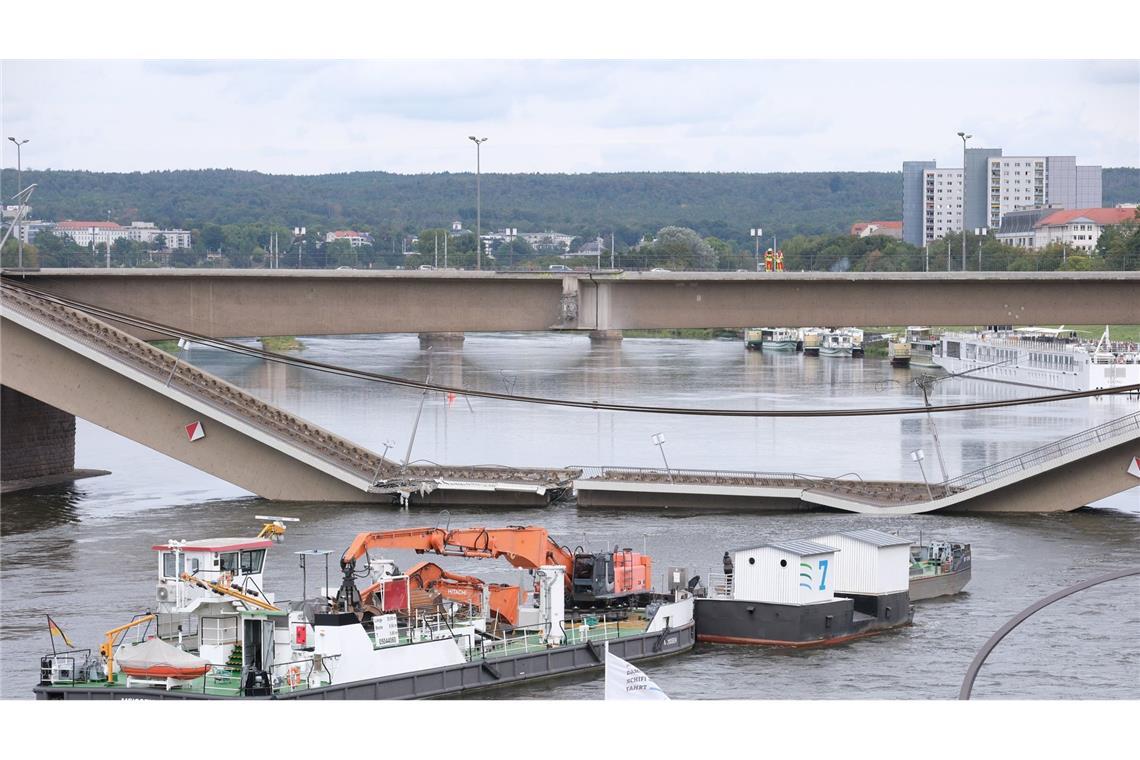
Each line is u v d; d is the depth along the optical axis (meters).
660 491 121.31
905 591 85.31
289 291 131.75
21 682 69.62
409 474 125.94
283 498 124.00
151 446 121.94
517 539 79.06
